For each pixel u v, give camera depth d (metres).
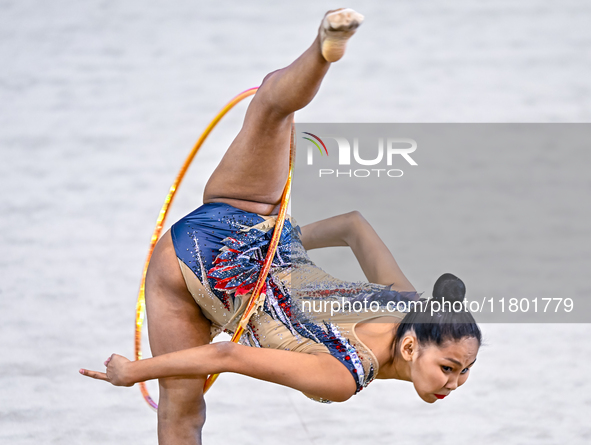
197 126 20.38
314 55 6.12
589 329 11.49
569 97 22.14
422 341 6.66
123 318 11.66
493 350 10.88
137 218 15.56
